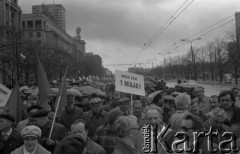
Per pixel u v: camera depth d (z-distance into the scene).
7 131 6.27
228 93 5.97
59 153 3.01
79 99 12.01
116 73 8.90
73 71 79.06
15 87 8.16
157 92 9.63
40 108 6.88
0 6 62.38
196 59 84.81
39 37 104.50
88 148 5.25
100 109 8.12
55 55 64.31
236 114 5.93
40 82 8.48
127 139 5.32
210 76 92.62
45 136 6.50
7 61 37.28
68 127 8.27
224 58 67.94
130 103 8.84
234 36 57.12
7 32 37.91
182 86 13.02
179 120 6.14
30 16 105.94
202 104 9.74
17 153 5.34
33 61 41.88
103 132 5.46
